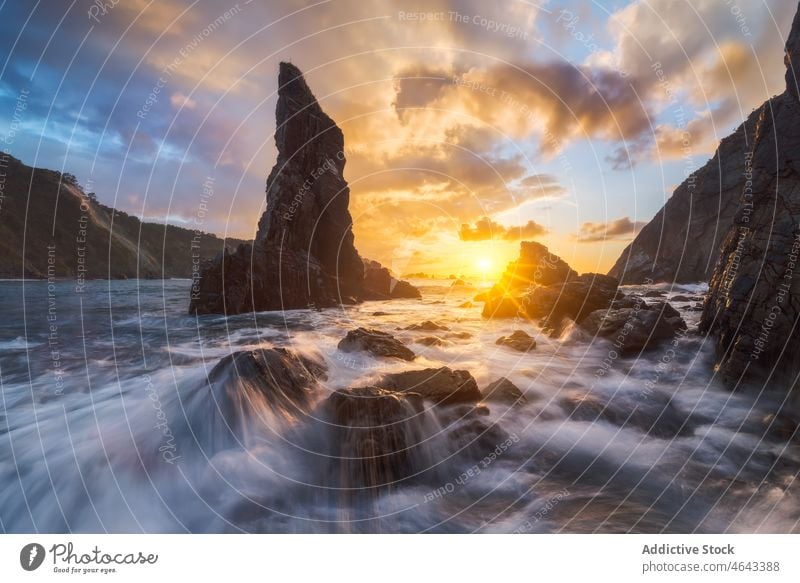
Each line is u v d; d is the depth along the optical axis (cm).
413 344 1705
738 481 709
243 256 2978
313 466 719
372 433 749
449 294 5916
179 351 1639
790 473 720
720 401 1002
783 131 1140
